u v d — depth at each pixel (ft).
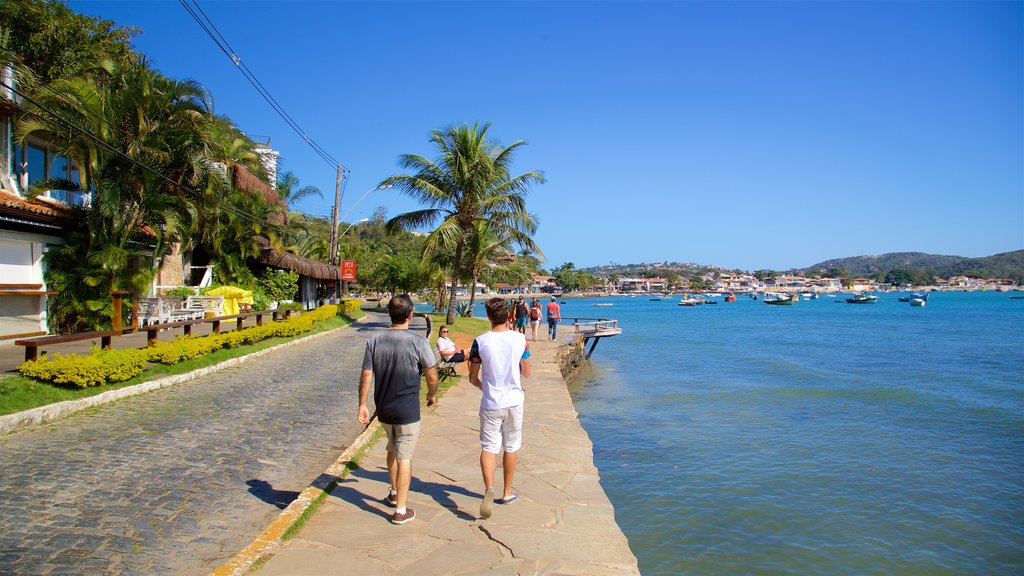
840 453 39.78
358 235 349.20
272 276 94.73
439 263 122.11
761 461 37.68
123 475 19.43
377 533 15.56
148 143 53.78
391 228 86.07
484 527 16.29
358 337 70.69
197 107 59.41
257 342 52.70
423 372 16.49
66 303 50.26
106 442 22.86
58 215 49.83
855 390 65.05
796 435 44.60
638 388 67.10
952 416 51.98
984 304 419.95
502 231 88.99
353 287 222.89
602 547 15.20
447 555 14.43
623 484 32.96
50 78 59.41
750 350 111.96
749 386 68.13
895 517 28.89
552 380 46.52
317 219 227.81
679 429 46.29
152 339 36.73
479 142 81.51
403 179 79.92
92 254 50.39
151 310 61.52
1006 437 44.62
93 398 28.14
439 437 26.48
